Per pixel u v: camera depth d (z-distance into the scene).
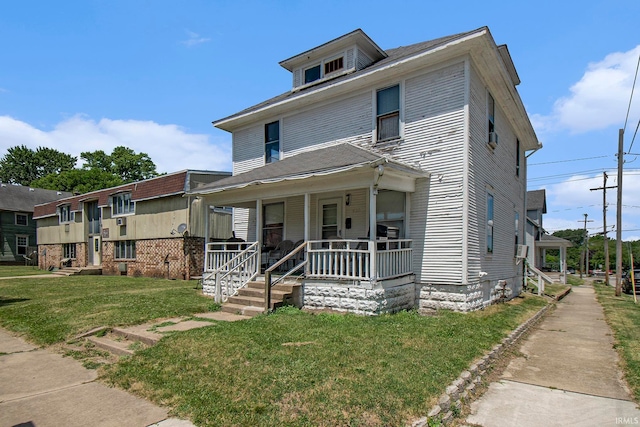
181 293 11.94
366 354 5.22
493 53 9.51
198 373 4.66
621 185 19.34
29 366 5.43
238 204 12.92
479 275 9.91
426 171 9.81
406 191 9.69
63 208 30.69
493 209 11.61
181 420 3.71
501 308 10.47
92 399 4.25
